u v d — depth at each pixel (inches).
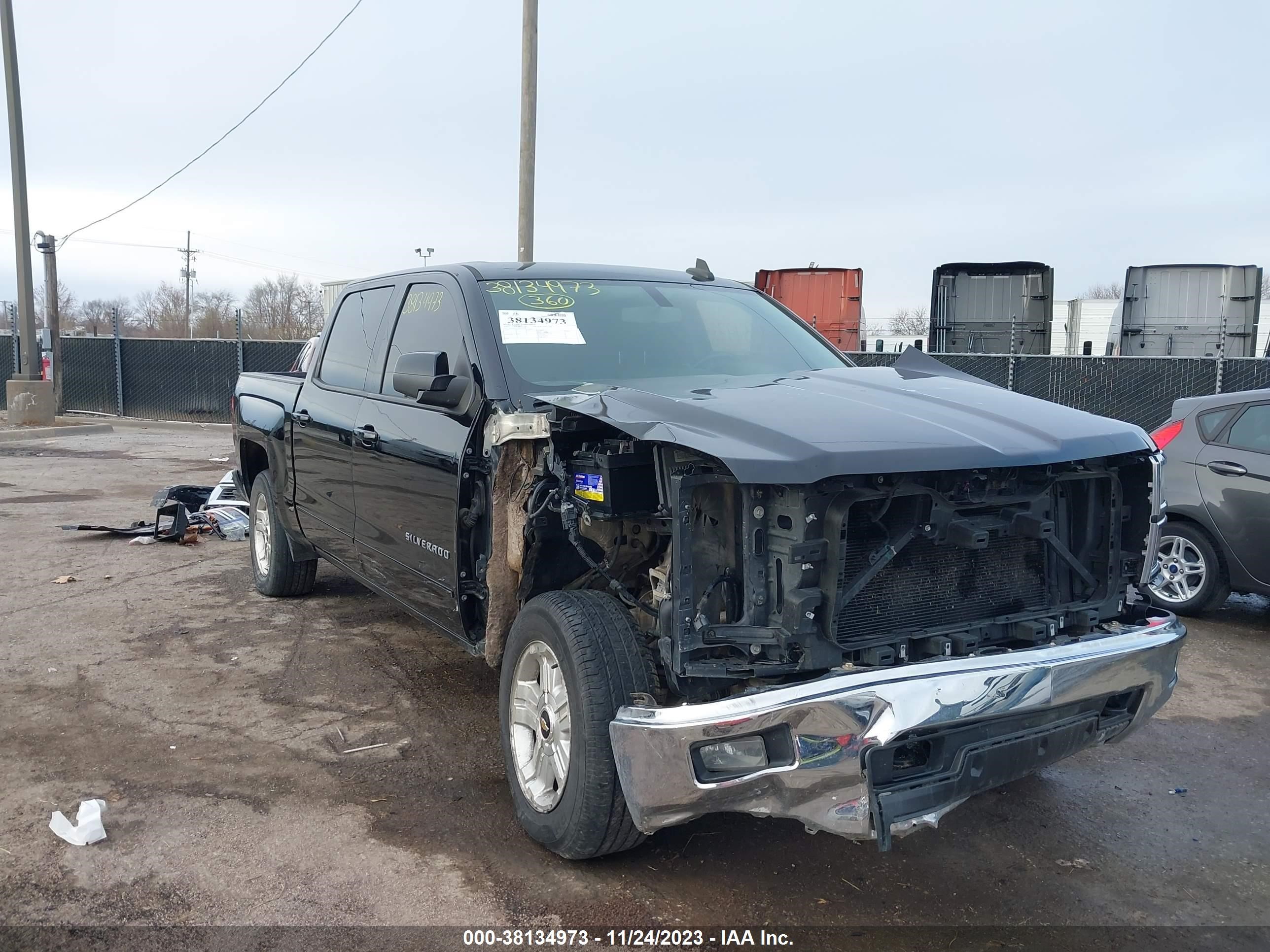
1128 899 130.3
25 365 776.9
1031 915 126.1
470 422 154.6
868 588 119.2
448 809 151.3
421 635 238.1
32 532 360.5
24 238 764.6
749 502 115.3
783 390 144.2
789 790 112.2
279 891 127.4
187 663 215.8
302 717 186.4
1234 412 260.5
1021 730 120.2
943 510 119.2
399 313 197.9
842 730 108.7
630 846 131.0
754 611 115.6
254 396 267.3
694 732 112.3
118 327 900.0
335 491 210.4
